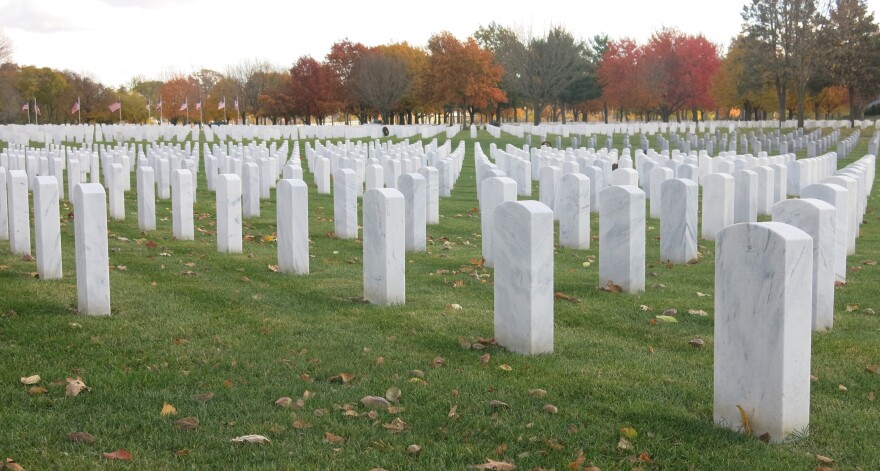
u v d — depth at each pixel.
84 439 4.96
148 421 5.27
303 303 8.77
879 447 5.01
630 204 9.36
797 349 4.90
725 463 4.72
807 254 4.83
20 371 6.23
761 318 4.94
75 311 8.21
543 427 5.24
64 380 6.03
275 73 109.75
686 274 10.84
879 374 6.51
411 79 92.25
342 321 8.00
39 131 58.75
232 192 12.05
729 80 90.62
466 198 22.73
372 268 8.80
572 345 7.24
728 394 5.20
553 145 55.50
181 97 114.62
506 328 7.09
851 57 78.19
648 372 6.46
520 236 6.82
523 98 92.88
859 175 16.66
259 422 5.29
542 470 4.60
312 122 137.88
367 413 5.46
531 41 78.06
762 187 17.72
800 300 4.85
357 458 4.77
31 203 18.97
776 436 4.95
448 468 4.67
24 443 4.89
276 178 27.23
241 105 106.50
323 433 5.14
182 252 12.23
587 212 13.18
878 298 9.40
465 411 5.54
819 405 5.74
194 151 34.75
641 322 8.13
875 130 70.44
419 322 7.92
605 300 9.08
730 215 14.18
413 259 11.89
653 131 71.25
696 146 49.56
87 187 7.96
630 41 97.12
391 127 66.31
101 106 112.56
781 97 78.69
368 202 8.76
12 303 8.38
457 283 10.04
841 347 7.24
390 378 6.22
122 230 14.64
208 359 6.67
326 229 15.37
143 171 14.59
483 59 82.62
